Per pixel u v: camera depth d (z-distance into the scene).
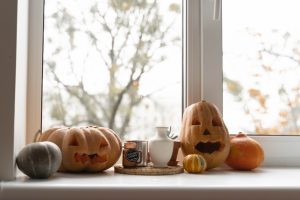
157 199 1.73
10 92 1.85
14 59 1.86
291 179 1.89
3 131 1.84
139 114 2.23
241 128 2.23
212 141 2.02
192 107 2.07
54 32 2.21
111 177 1.91
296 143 2.21
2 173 1.83
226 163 2.10
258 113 2.24
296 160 2.21
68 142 1.95
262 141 2.21
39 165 1.82
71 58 2.21
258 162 2.06
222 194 1.74
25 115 2.08
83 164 1.95
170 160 2.09
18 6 1.89
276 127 2.25
